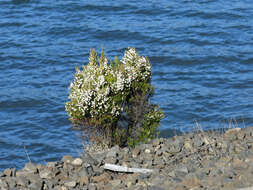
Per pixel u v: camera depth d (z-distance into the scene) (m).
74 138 21.39
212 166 8.97
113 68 11.83
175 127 21.72
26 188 8.82
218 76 27.75
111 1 40.84
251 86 26.27
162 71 28.92
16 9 39.62
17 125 23.02
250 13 37.94
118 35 34.56
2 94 26.17
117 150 10.29
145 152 10.24
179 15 38.03
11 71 29.20
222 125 21.62
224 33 34.31
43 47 32.62
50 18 37.78
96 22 36.84
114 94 11.48
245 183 7.86
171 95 25.39
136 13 38.62
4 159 20.08
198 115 22.95
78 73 11.62
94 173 9.34
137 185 8.67
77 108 11.26
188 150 10.00
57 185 9.00
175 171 8.91
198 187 7.98
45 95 25.92
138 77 12.04
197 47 32.16
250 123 21.78
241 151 9.59
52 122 23.11
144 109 12.09
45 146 20.89
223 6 39.47
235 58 30.03
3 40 33.75
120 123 12.01
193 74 28.25
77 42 33.66
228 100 24.55
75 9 39.31
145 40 33.59
